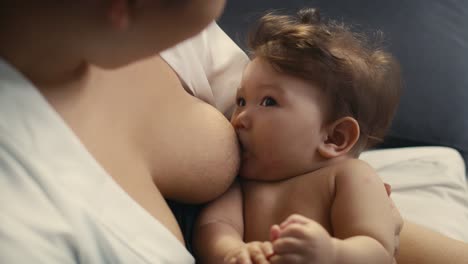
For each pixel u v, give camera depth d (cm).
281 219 66
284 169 69
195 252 64
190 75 70
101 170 46
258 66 71
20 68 44
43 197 42
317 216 65
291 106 68
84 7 39
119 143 52
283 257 50
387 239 59
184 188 61
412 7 135
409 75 126
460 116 125
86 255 43
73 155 45
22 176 41
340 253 53
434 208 97
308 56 70
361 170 65
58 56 44
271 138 68
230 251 59
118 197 47
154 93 59
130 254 46
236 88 78
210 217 66
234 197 69
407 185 102
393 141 124
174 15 41
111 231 45
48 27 41
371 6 133
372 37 123
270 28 76
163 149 58
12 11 41
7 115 42
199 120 63
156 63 63
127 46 43
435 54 129
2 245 38
